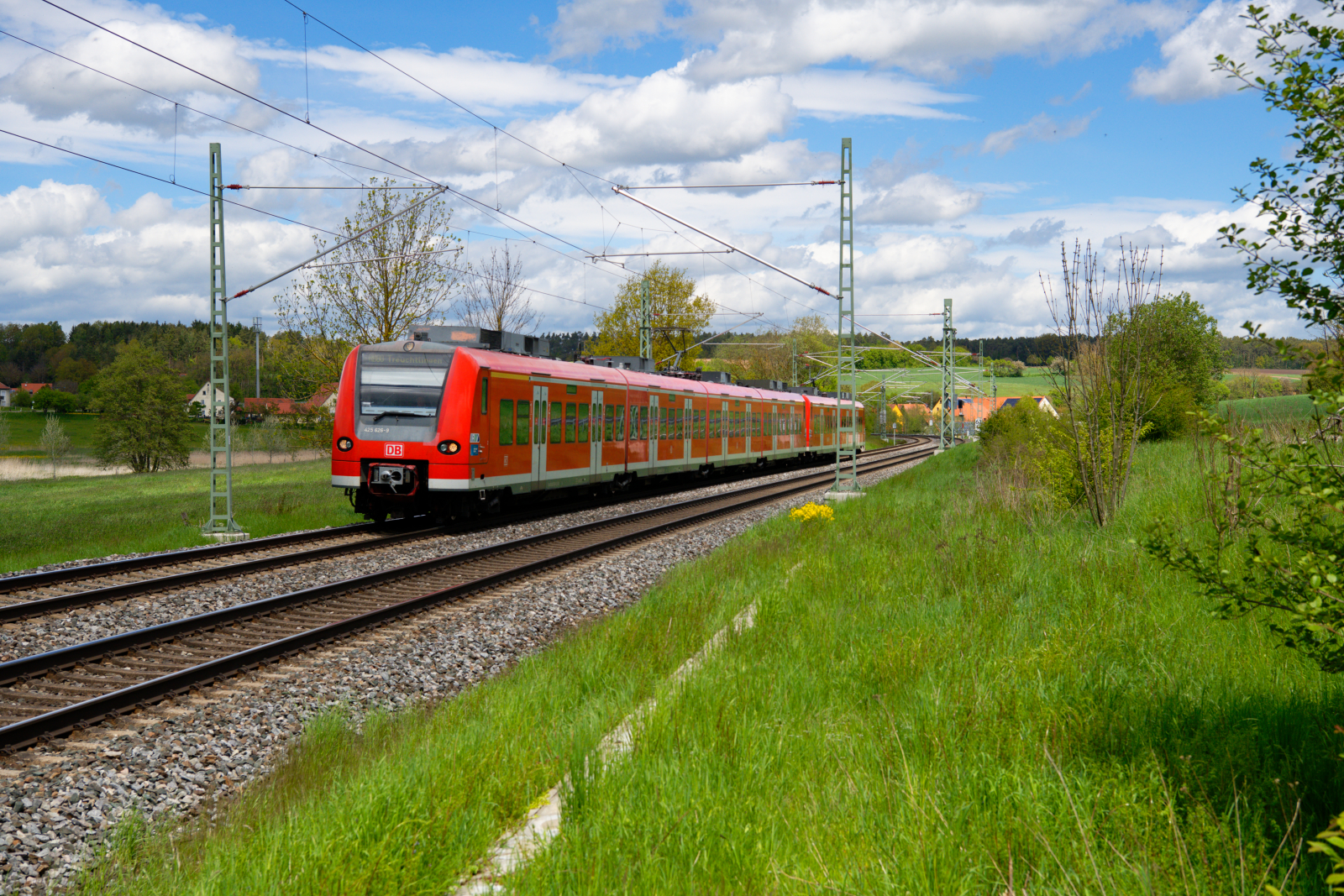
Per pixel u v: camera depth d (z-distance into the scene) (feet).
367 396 56.80
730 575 38.58
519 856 12.82
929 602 27.58
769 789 14.26
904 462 156.97
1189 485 36.47
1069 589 26.17
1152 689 16.83
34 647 29.09
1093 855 11.05
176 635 29.96
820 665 21.63
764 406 123.75
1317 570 11.58
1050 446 42.37
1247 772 12.62
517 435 63.21
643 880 11.35
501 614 34.71
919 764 14.48
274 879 12.19
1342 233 12.53
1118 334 37.09
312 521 62.18
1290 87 12.32
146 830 16.67
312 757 19.36
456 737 17.87
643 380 87.10
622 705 20.10
